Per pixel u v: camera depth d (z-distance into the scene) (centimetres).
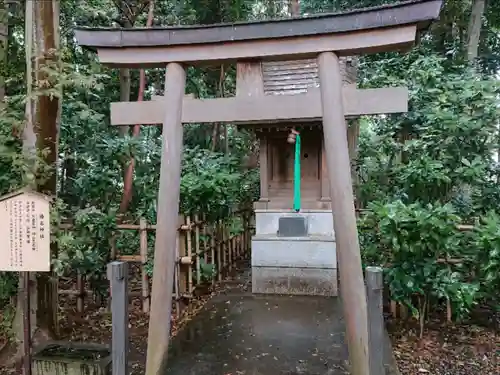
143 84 668
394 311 418
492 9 715
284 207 552
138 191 622
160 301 284
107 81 713
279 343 358
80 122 497
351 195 270
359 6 704
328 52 273
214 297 511
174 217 293
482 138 446
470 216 446
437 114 420
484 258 364
